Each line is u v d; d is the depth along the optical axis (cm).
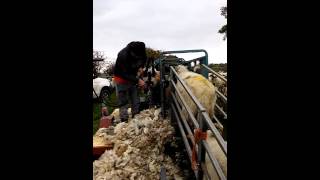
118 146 588
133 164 552
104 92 1375
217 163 341
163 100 661
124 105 674
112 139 614
